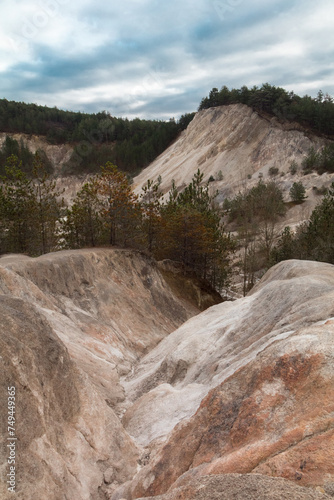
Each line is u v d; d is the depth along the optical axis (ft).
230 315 64.64
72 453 27.68
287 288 55.88
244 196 277.85
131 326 83.76
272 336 43.32
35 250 123.95
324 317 40.45
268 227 221.25
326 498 14.46
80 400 31.78
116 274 97.50
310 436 18.54
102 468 29.63
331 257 132.77
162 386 50.19
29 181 121.29
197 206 164.25
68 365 32.50
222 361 48.26
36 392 26.13
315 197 286.66
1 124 544.21
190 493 17.93
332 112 376.07
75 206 123.65
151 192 143.54
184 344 59.06
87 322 71.82
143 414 43.75
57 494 23.59
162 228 138.82
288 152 374.02
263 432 20.81
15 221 119.34
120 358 67.56
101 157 497.46
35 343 29.12
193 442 24.82
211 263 155.02
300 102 405.39
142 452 34.63
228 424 23.63
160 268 135.33
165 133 526.98
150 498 20.20
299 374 22.49
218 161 395.75
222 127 424.05
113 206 118.93
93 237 124.77
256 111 416.46
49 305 66.33
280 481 16.22
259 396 23.06
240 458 19.67
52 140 537.24
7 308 30.53
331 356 22.24
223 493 16.47
